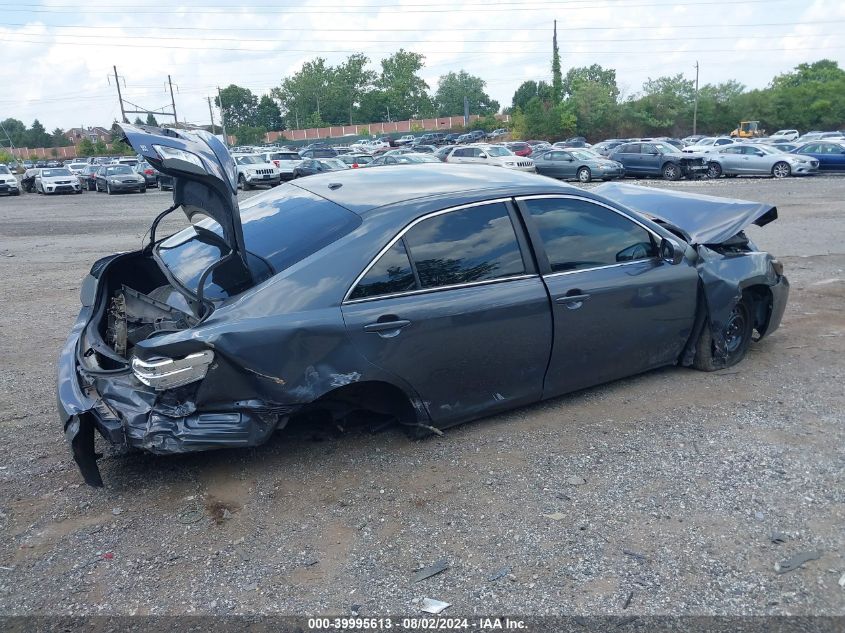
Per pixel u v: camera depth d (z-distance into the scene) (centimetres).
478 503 367
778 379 534
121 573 315
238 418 365
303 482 388
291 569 317
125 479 394
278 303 366
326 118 12900
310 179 496
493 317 418
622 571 314
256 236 416
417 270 402
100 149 9131
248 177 3272
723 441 433
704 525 347
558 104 7581
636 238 488
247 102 12712
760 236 1279
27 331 709
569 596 299
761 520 351
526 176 480
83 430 354
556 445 428
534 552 327
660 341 508
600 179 2986
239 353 350
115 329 427
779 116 7788
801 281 887
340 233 394
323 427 450
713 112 7788
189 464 408
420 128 10081
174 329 368
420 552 328
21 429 462
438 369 410
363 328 379
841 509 360
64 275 1042
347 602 296
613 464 405
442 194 425
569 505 365
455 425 439
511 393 448
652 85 7994
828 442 430
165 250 463
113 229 1678
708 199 596
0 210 2430
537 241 444
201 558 325
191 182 381
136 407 354
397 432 445
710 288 518
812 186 2381
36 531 346
